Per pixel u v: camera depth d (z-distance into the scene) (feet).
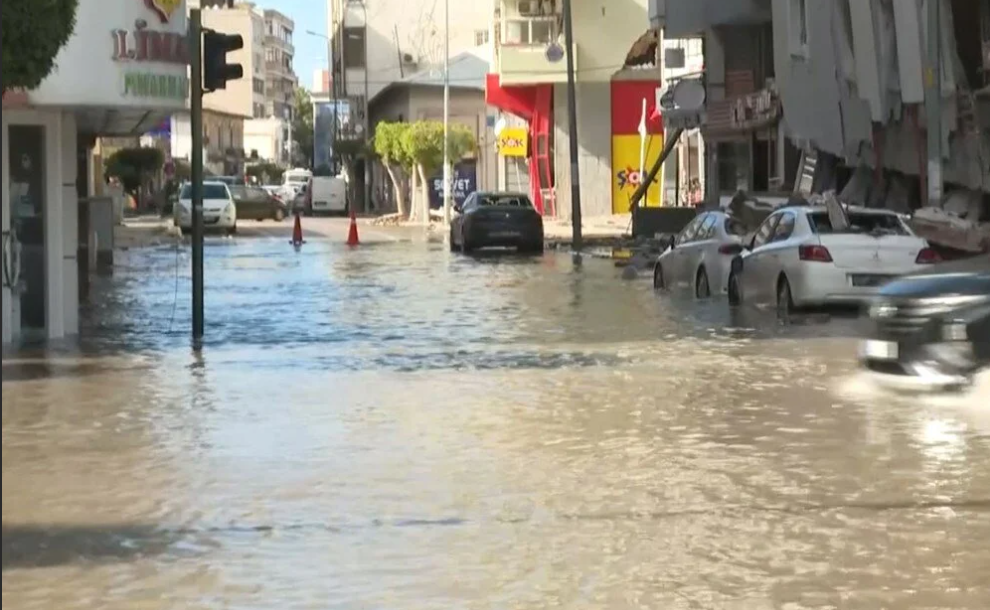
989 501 36.60
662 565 30.83
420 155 270.87
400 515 35.78
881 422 48.26
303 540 33.35
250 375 61.46
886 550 31.86
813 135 134.00
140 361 66.23
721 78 186.19
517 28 258.78
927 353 51.52
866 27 117.80
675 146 232.94
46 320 75.36
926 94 101.81
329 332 78.79
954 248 93.91
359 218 306.14
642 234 173.99
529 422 49.21
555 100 257.75
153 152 324.39
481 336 76.28
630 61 244.83
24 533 34.27
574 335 76.43
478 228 160.97
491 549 32.35
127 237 204.95
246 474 40.96
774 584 29.25
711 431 47.14
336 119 395.55
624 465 41.81
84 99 67.72
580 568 30.68
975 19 115.96
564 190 257.14
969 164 111.86
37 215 74.23
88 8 67.51
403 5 389.39
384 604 28.14
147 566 31.19
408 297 101.86
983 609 27.37
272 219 283.18
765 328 78.69
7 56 51.29
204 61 71.97
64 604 28.32
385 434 47.14
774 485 38.83
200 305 74.43
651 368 62.69
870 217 86.74
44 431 47.98
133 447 45.19
